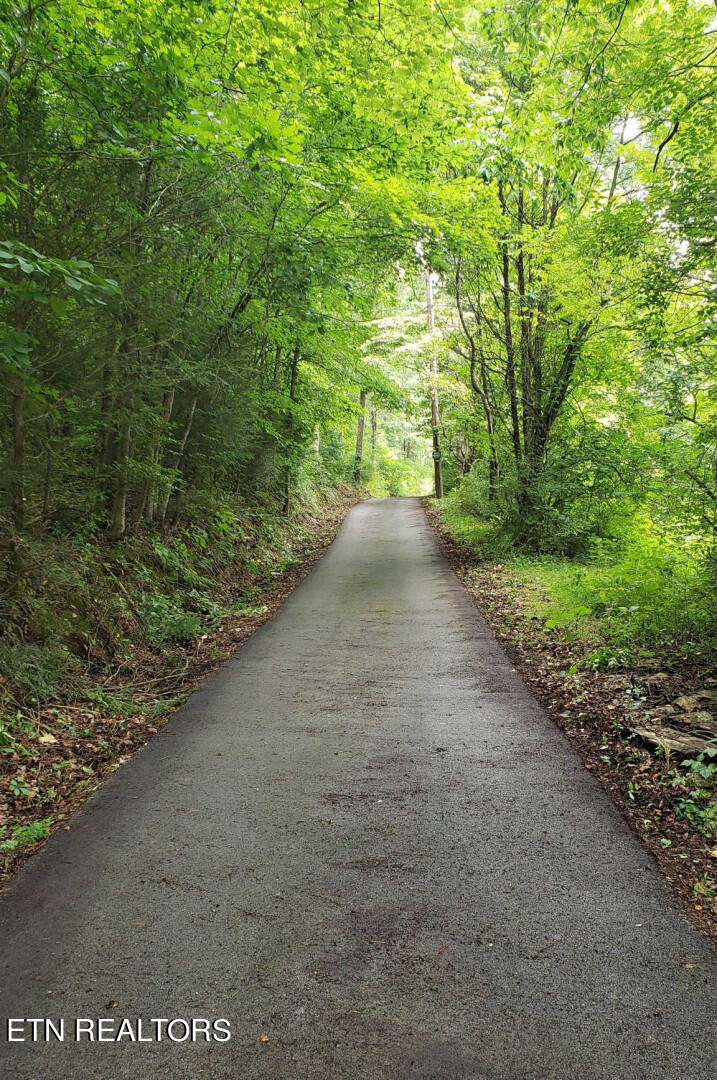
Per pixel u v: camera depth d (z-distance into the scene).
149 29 5.79
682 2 6.80
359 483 37.94
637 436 11.17
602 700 5.16
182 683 6.41
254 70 6.80
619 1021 2.18
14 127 5.05
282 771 4.25
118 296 5.98
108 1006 2.29
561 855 3.20
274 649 7.41
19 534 5.87
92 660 6.26
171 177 7.06
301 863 3.18
